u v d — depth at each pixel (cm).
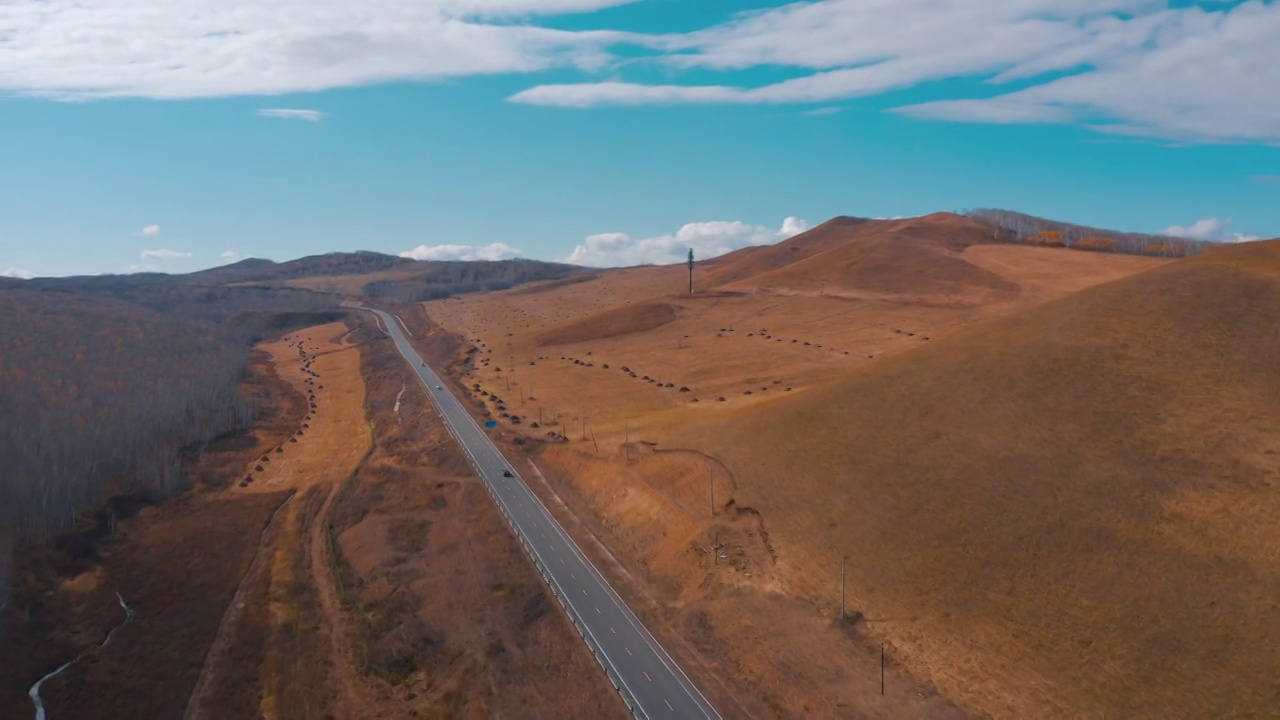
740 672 5853
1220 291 8425
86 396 13375
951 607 5934
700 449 9162
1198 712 4641
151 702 6562
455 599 7388
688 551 7419
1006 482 6888
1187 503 6062
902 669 5531
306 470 12150
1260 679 4700
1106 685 4981
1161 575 5575
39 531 9088
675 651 6216
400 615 7350
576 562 7756
